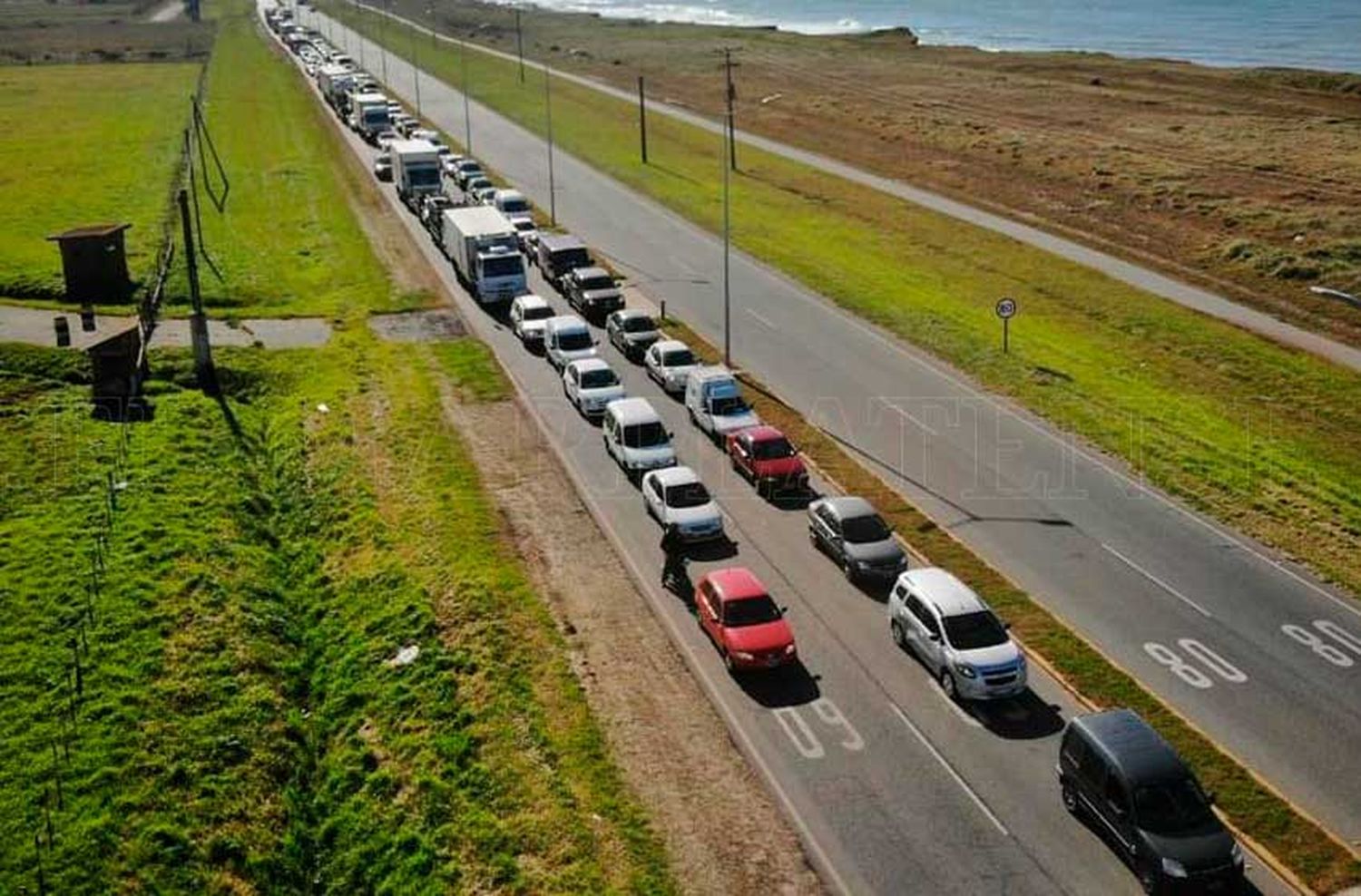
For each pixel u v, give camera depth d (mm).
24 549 39312
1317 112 129375
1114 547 41125
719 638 34219
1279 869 26234
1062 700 32500
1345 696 32750
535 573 38844
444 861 26484
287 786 30109
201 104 138000
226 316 65500
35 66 177625
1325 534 42156
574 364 53562
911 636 34344
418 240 82125
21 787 28359
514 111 138625
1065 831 27516
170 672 33219
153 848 26797
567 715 31266
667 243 81250
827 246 80875
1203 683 33375
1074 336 63219
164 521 41688
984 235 84312
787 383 56094
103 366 52594
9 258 74438
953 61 181375
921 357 59438
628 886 25484
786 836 27219
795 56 190875
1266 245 79562
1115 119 128250
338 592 38750
